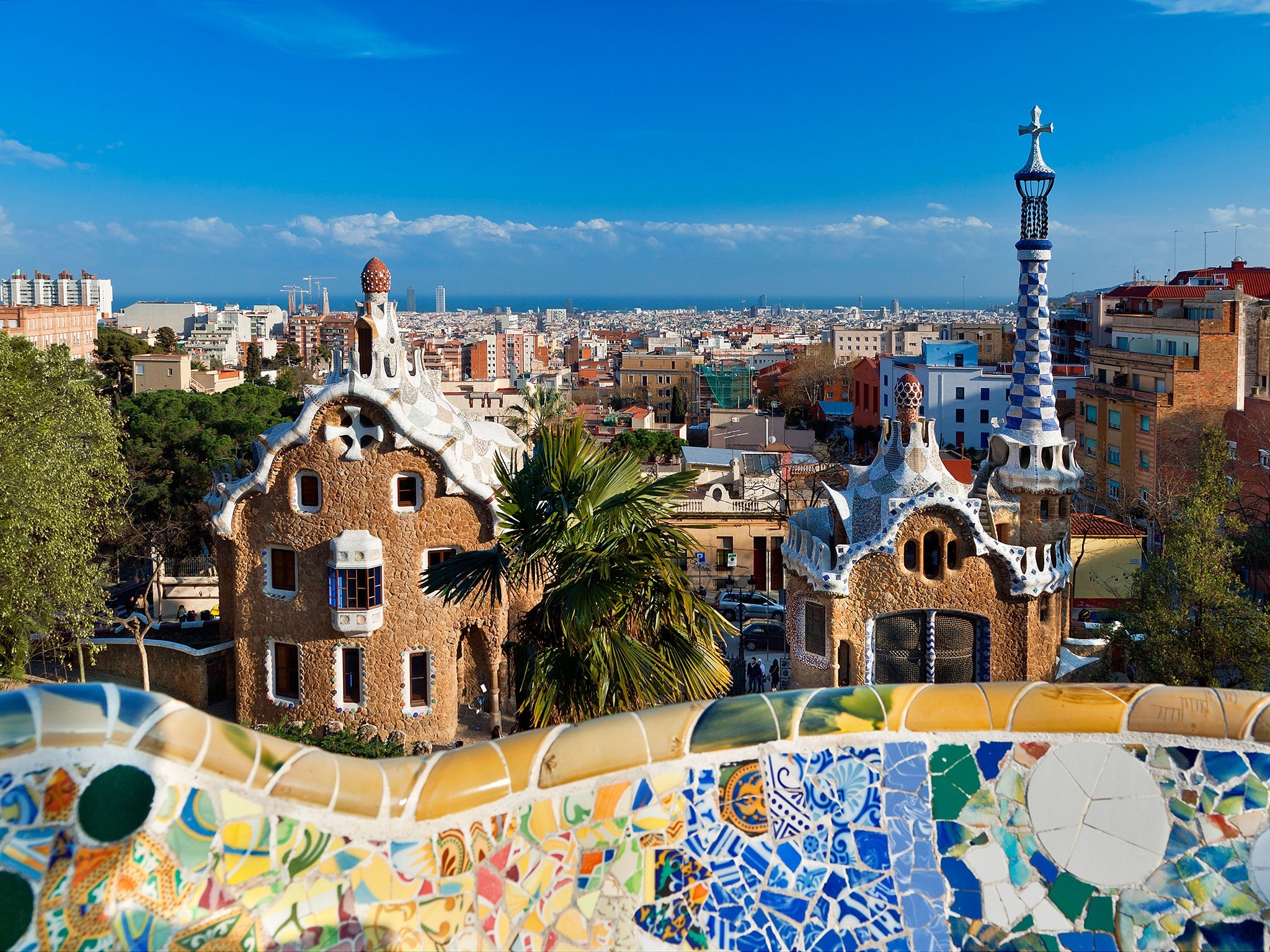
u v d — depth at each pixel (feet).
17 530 112.78
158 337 587.27
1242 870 19.24
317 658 127.85
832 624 127.75
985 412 379.96
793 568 134.72
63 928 16.20
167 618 183.93
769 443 360.07
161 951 16.70
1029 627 126.11
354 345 124.36
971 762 20.13
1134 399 276.82
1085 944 19.40
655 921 19.34
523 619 68.03
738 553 210.38
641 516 62.95
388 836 18.45
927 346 395.55
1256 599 178.29
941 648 128.77
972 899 19.61
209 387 437.99
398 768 19.31
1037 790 19.89
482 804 18.99
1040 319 134.41
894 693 20.65
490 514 128.16
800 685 135.13
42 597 116.47
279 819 17.79
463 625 130.72
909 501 124.57
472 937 18.67
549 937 19.02
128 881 16.61
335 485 124.77
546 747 19.72
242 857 17.47
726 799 19.74
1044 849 19.76
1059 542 131.95
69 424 128.67
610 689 61.62
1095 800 19.77
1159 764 19.77
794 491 219.20
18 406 119.44
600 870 19.31
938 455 133.18
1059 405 349.20
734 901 19.52
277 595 128.57
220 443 224.94
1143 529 203.21
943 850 19.79
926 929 19.51
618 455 65.31
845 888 19.57
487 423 154.81
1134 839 19.63
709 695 65.82
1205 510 125.08
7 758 16.24
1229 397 264.11
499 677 134.41
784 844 19.74
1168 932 19.27
